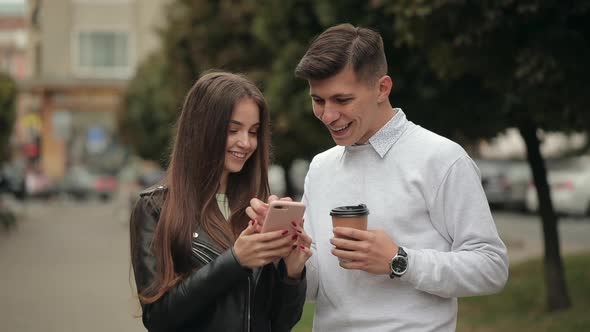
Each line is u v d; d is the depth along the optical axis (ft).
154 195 9.68
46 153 146.20
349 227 8.89
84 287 34.81
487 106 27.86
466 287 9.05
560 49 19.43
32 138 130.41
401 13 22.36
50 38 144.25
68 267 42.42
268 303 9.61
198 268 9.34
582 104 19.95
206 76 9.74
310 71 9.08
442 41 21.52
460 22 20.31
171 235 9.28
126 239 60.49
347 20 30.37
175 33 54.19
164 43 58.70
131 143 122.93
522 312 25.11
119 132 131.34
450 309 9.52
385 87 9.52
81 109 146.72
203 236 9.44
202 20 51.70
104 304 30.14
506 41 20.57
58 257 47.26
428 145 9.45
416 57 27.73
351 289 9.53
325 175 10.07
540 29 19.84
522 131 25.16
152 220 9.53
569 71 19.58
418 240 9.37
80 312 28.37
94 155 147.84
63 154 146.51
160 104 106.52
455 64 21.72
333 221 9.02
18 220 80.79
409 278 8.95
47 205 114.93
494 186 70.18
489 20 19.74
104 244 56.08
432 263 8.96
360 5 30.25
